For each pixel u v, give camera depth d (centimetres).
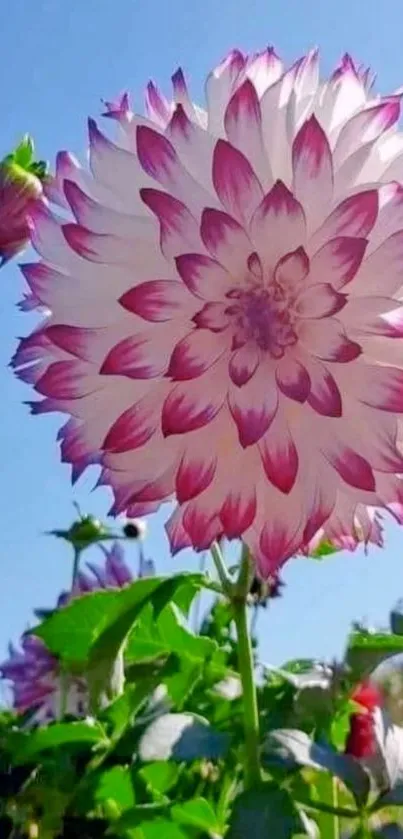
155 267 56
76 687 81
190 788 72
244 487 54
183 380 52
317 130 54
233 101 55
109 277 56
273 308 55
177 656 71
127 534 84
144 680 70
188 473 54
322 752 57
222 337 55
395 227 54
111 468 55
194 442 54
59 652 66
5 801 71
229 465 55
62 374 55
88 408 56
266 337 55
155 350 54
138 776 69
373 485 53
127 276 56
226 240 53
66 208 58
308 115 57
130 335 55
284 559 54
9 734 71
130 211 57
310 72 58
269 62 59
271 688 73
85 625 65
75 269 57
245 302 55
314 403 53
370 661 67
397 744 59
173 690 71
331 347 53
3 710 87
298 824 54
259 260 54
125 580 83
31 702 84
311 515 54
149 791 69
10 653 85
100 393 56
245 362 54
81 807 70
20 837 70
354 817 58
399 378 53
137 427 54
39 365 58
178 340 55
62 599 83
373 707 66
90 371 55
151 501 55
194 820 64
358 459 53
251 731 57
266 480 55
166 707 71
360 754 65
